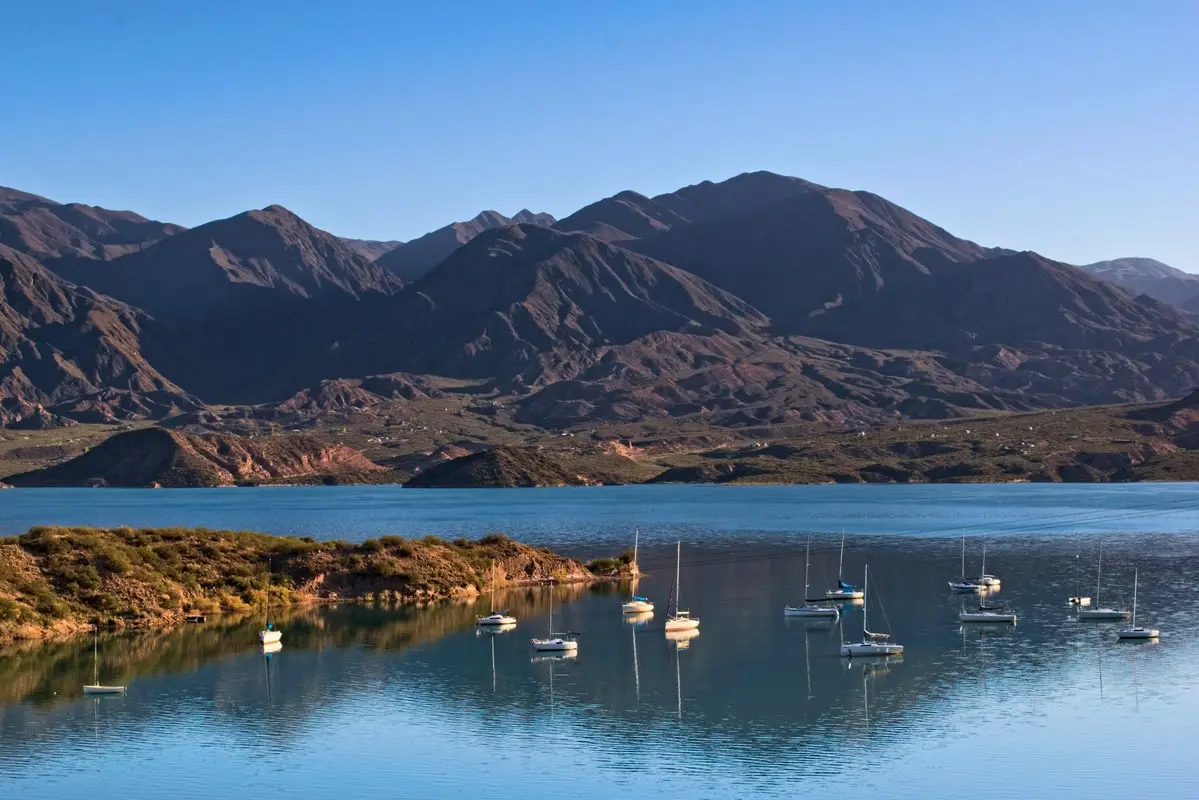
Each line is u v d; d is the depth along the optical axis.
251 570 127.12
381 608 123.00
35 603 108.50
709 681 90.56
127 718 81.44
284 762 72.25
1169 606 122.81
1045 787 66.75
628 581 149.12
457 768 70.94
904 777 68.50
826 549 187.50
